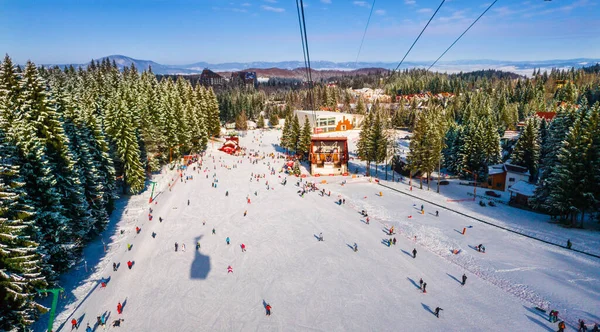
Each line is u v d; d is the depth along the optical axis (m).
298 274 35.06
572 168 43.78
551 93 192.25
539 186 51.91
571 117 57.44
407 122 169.75
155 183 67.31
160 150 77.81
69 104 42.53
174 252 39.81
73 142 39.84
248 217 52.25
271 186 71.56
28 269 22.55
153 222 49.12
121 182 60.41
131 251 39.59
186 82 110.31
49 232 28.86
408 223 49.22
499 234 44.19
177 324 27.20
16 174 24.67
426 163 69.44
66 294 29.80
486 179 75.06
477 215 52.16
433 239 43.22
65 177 33.66
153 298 30.58
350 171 89.62
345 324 27.33
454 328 26.69
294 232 46.31
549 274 33.66
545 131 77.69
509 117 127.50
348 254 39.62
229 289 32.25
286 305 29.81
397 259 38.34
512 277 33.44
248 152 112.62
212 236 44.72
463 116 129.75
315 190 68.81
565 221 47.75
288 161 97.44
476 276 34.34
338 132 154.12
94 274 33.84
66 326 26.14
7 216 22.88
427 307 29.44
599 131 42.84
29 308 23.09
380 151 80.25
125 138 55.47
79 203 34.84
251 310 29.11
